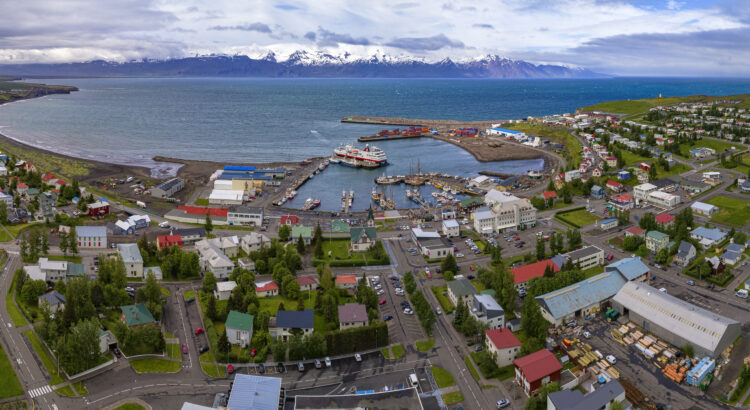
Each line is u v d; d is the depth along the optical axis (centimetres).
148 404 11900
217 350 13700
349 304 15912
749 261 19275
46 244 19650
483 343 14600
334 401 11475
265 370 13438
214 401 12056
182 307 16438
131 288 17362
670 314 14688
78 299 15050
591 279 16850
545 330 14188
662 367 13288
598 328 15225
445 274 18438
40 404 11756
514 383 12812
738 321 15100
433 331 15388
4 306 15788
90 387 12431
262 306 16412
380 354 14250
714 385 12531
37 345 13962
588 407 11112
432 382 12900
